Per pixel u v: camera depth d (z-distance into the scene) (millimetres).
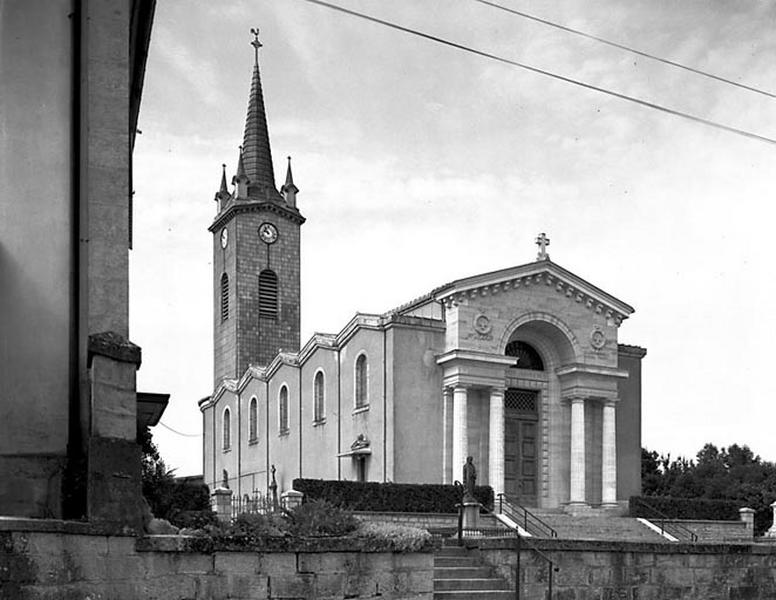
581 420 45312
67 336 12914
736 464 89688
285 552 12906
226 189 82250
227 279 77500
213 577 12250
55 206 13125
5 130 13070
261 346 75562
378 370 43312
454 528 30234
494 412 42844
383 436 42406
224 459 64750
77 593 10859
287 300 77125
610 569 21797
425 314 45719
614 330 46594
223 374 76875
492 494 39406
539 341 45938
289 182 80688
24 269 12898
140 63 17828
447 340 43281
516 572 20250
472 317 43031
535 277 44625
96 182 12836
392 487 36312
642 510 42562
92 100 12953
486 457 42969
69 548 10844
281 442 54625
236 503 29344
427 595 14273
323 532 13750
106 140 12961
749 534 42438
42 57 13328
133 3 15695
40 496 12367
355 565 13570
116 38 13195
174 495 19250
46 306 12906
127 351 12133
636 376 48812
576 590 21406
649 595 22078
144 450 20422
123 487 11742
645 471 86875
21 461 12445
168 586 11859
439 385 43125
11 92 13148
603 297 46125
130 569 11547
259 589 12625
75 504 11945
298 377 52938
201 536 12219
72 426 12711
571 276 45312
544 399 46000
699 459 95062
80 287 12914
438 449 42531
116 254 12820
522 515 39438
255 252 76688
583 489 44844
